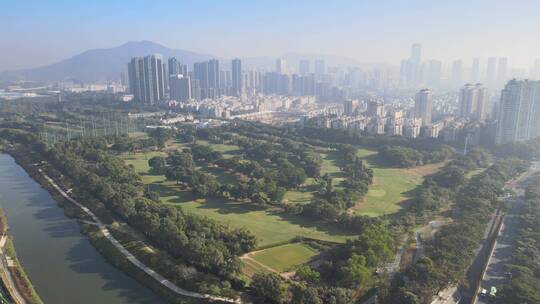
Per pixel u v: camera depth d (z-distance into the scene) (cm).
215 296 19288
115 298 19588
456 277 19525
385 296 18200
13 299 18625
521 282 18762
